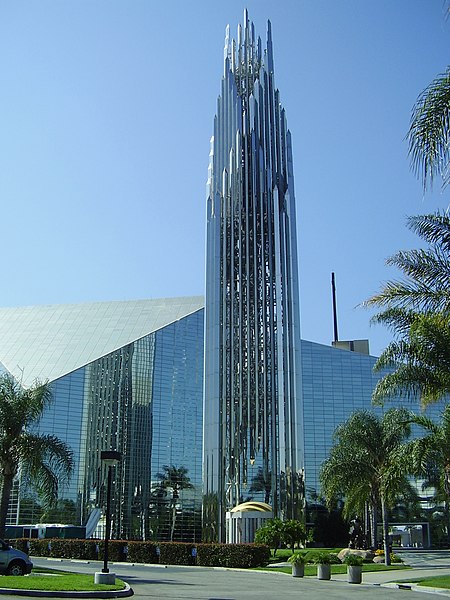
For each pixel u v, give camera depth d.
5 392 45.66
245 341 67.69
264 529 55.53
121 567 47.88
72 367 114.31
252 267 69.38
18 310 133.00
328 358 130.38
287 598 26.02
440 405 103.69
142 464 110.62
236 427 65.31
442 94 17.48
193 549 51.81
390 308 30.59
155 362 117.25
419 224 27.03
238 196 71.19
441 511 111.56
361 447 56.34
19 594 23.61
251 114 73.31
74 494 102.69
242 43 77.88
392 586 35.28
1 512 43.25
